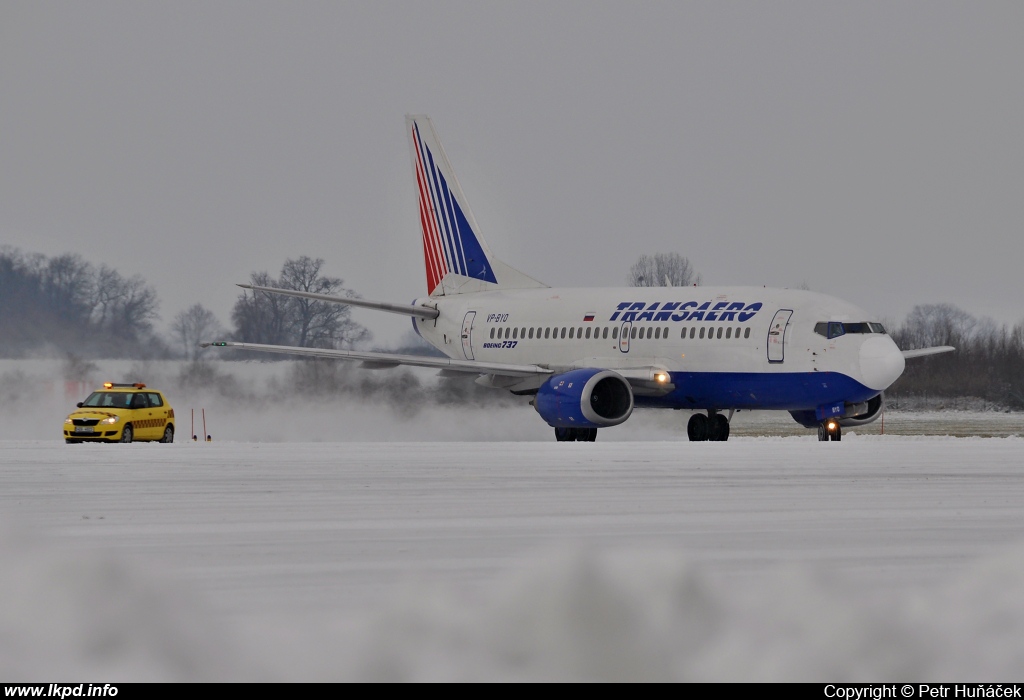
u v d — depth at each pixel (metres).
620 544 51.50
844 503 67.56
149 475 85.56
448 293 177.62
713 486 77.81
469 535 54.31
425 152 179.50
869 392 132.88
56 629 30.80
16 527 44.38
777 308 139.25
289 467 93.06
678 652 29.91
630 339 149.50
